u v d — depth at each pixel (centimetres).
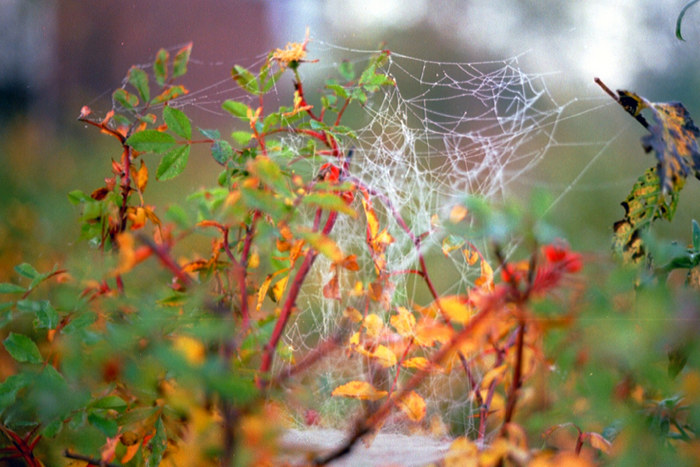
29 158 272
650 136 69
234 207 67
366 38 330
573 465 65
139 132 76
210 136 77
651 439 66
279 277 77
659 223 170
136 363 66
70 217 110
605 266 67
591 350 64
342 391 73
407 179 102
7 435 77
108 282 76
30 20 380
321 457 68
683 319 63
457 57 350
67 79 368
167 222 70
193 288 68
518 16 339
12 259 104
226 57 304
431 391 86
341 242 92
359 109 108
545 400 71
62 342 70
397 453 75
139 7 352
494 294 65
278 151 78
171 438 75
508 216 63
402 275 83
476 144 145
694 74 300
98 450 76
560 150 252
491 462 65
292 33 311
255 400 66
